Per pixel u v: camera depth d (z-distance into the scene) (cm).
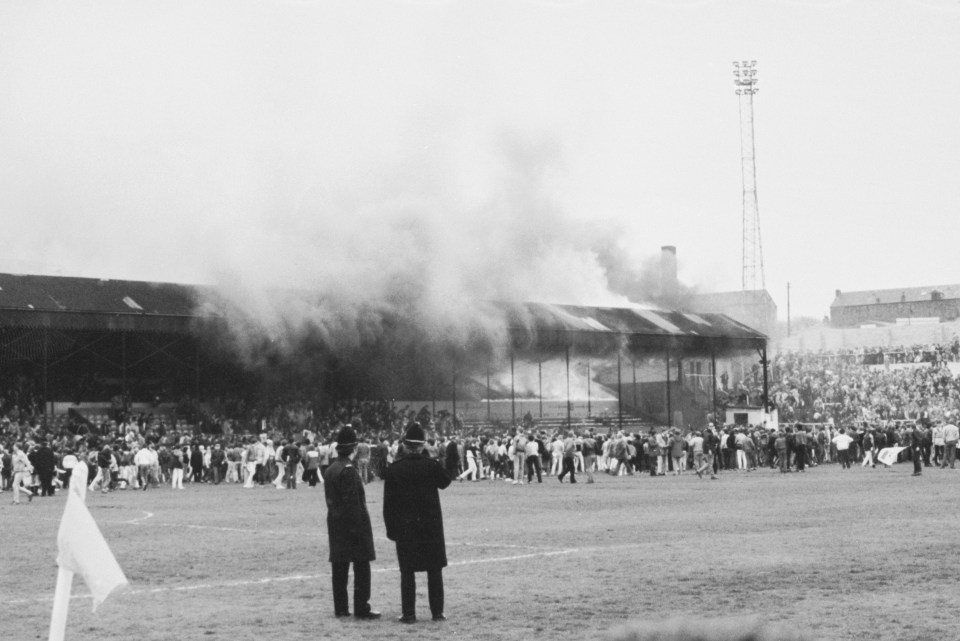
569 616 1470
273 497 4766
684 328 9119
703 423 9588
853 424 9300
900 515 3052
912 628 1335
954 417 10694
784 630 785
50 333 7350
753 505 3572
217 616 1528
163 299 7431
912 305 17950
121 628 1437
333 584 1521
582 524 2952
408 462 1476
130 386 8012
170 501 4500
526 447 5588
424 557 1459
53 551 2502
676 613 1469
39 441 5656
